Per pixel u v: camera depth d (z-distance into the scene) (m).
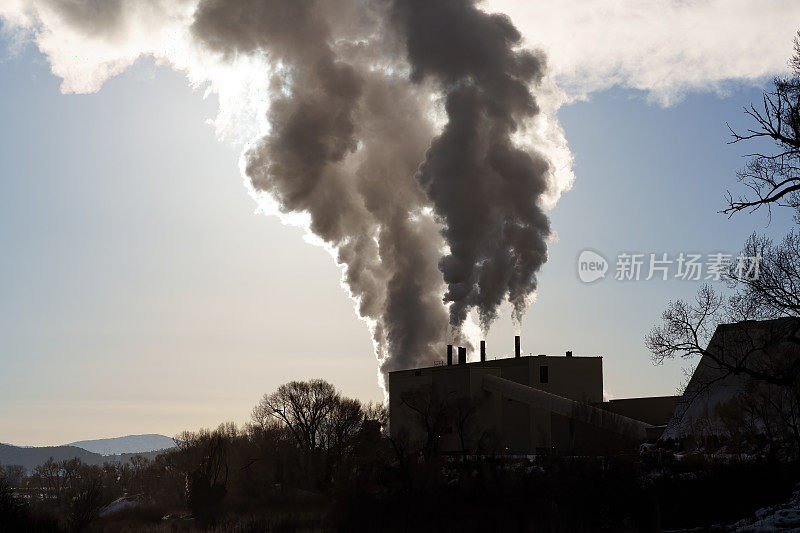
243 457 104.69
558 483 48.25
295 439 113.81
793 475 42.78
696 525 38.69
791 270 41.88
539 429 90.00
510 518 47.28
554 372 109.69
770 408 57.25
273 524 67.69
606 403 96.94
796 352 47.53
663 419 96.69
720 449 59.94
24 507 60.88
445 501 55.59
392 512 57.34
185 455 118.56
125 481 149.12
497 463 58.41
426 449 71.69
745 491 41.12
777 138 40.66
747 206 41.81
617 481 44.97
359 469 66.75
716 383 70.25
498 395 109.25
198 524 79.38
